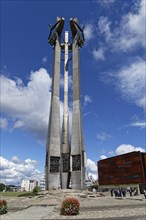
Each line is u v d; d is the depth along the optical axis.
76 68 38.12
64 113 37.25
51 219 11.06
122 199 25.92
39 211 14.82
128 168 48.81
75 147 33.19
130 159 48.72
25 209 16.30
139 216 12.20
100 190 55.50
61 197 24.39
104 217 11.82
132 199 26.33
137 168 46.41
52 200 22.47
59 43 40.72
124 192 35.47
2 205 13.88
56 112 35.25
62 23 40.84
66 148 35.03
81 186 31.00
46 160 33.47
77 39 40.06
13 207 18.06
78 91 36.38
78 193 27.02
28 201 23.31
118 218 11.38
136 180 45.97
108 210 15.29
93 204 19.72
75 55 39.22
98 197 27.28
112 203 20.77
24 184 123.31
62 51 42.34
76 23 41.06
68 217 11.88
